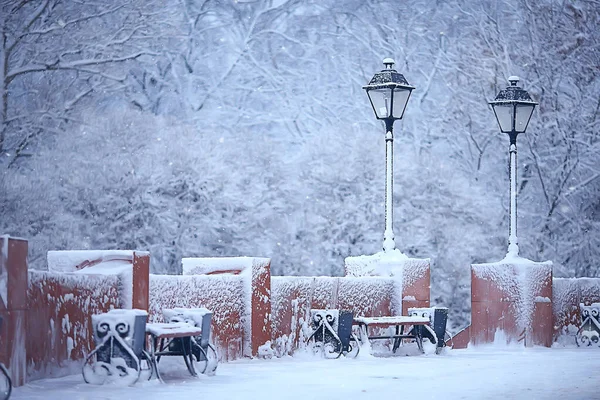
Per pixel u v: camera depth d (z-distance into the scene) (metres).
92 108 105.88
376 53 126.81
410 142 119.50
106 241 96.62
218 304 39.59
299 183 104.69
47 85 105.75
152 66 120.88
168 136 101.94
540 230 115.12
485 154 117.88
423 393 27.28
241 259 41.28
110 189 97.38
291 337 43.53
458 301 104.62
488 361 41.56
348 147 106.25
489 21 121.75
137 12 111.56
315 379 31.91
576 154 117.56
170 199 98.75
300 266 102.94
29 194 96.19
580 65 120.31
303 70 127.88
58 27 106.50
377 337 44.88
